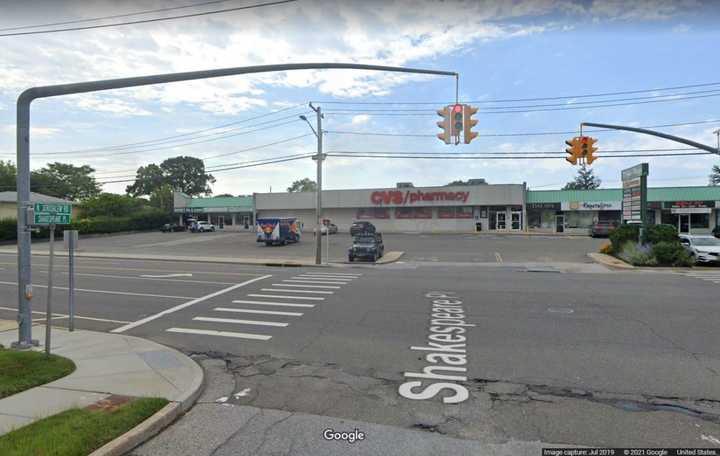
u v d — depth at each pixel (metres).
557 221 50.75
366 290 13.66
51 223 6.95
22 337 7.62
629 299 11.70
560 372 6.14
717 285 14.34
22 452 3.74
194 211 65.25
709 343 7.51
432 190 52.66
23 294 7.68
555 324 8.96
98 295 13.42
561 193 50.25
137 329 9.25
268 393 5.55
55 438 4.01
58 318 10.42
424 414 4.82
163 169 106.44
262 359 7.02
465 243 37.03
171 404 4.94
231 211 63.38
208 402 5.29
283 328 8.98
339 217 56.66
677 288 13.66
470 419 4.68
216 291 13.87
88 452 3.86
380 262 25.48
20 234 7.68
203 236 51.62
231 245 39.50
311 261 26.05
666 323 8.97
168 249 36.91
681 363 6.47
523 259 26.38
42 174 80.75
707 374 6.00
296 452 3.99
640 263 21.58
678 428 4.44
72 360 6.76
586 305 10.92
